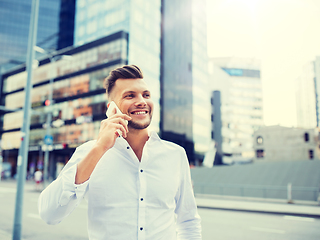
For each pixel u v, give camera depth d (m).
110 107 1.31
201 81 54.62
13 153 44.66
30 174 39.06
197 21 55.88
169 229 1.29
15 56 51.94
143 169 1.29
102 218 1.19
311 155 32.31
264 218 9.19
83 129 35.19
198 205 12.02
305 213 9.52
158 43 39.97
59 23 51.97
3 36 51.94
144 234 1.19
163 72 40.00
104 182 1.21
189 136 46.41
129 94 1.29
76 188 1.05
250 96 84.81
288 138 33.84
